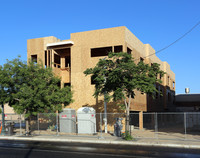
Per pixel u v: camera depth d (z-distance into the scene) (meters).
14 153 12.95
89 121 22.89
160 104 43.16
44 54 29.77
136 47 30.08
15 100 23.02
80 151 13.62
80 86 27.17
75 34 28.03
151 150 14.01
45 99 21.20
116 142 17.52
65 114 24.12
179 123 47.81
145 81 18.64
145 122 39.59
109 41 26.36
